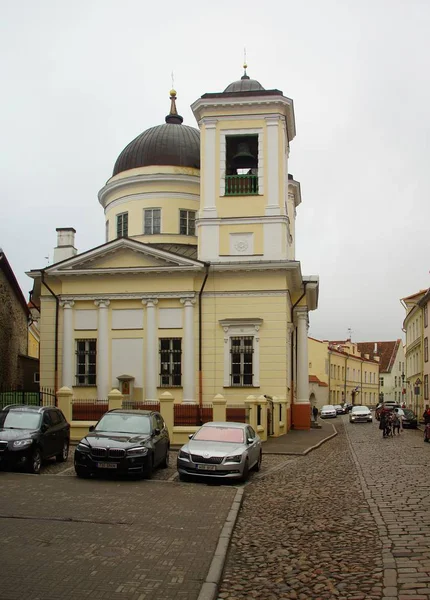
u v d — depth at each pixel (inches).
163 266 1256.8
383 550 365.4
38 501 501.4
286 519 464.1
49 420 732.7
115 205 1529.3
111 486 596.1
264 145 1304.1
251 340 1254.9
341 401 3575.3
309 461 852.0
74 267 1291.8
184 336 1256.8
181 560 341.1
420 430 1834.4
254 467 729.0
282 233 1278.3
